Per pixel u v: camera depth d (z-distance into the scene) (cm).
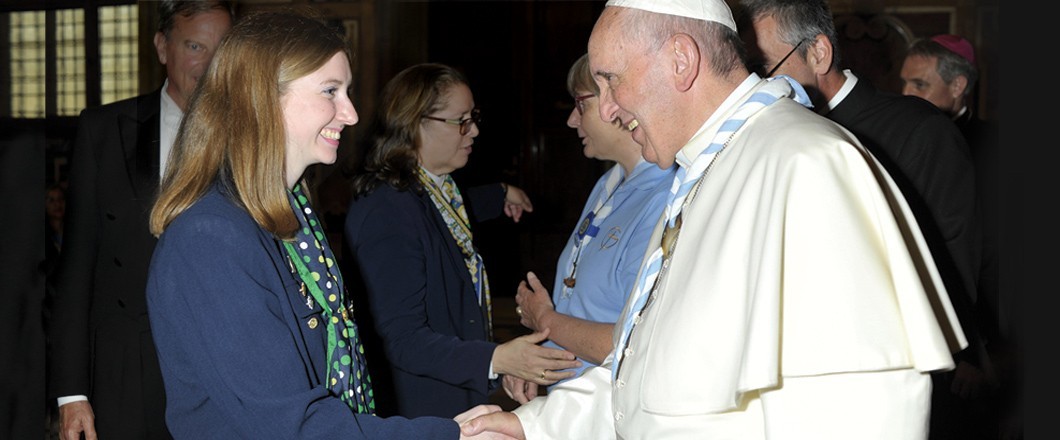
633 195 257
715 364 153
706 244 161
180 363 169
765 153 158
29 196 349
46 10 559
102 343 294
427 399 276
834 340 143
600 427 203
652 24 175
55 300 296
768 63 252
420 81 286
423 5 971
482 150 1013
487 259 973
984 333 297
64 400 295
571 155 1009
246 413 166
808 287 147
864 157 160
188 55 303
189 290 166
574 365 259
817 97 256
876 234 150
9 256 348
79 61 617
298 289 177
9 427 348
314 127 179
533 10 1009
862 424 144
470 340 284
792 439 146
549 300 271
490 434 205
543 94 1012
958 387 263
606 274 253
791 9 250
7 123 356
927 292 159
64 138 607
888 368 142
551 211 1002
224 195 172
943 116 263
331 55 179
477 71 1014
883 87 832
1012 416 287
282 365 168
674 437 162
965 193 255
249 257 169
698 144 176
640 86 177
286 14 182
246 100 173
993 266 296
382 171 281
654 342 164
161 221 172
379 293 273
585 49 1007
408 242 276
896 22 826
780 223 150
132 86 649
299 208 184
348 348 187
